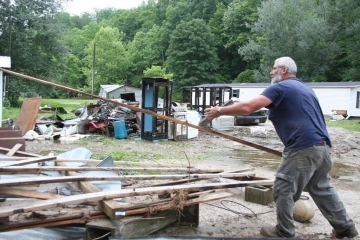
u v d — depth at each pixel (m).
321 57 44.50
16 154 5.98
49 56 33.50
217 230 4.36
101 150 10.92
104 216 3.74
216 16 68.75
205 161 9.82
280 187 3.83
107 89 38.53
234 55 63.94
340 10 43.41
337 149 12.91
